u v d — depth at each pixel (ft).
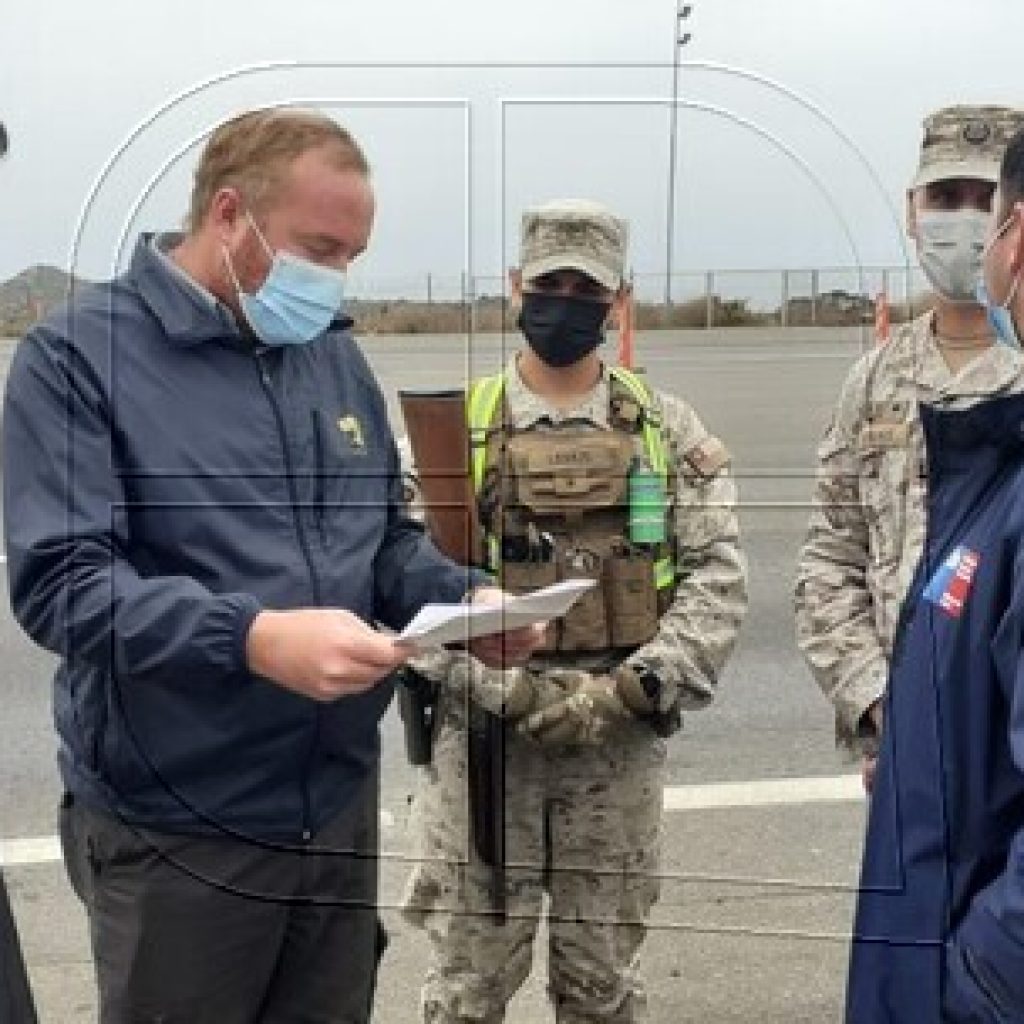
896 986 5.28
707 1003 8.88
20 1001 5.51
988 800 5.08
